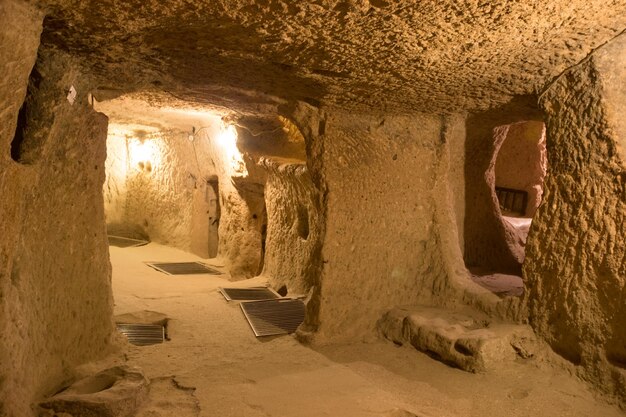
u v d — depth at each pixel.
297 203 4.61
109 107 4.39
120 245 6.83
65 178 2.42
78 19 1.82
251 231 5.81
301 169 4.14
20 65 1.62
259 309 4.02
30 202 2.09
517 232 4.69
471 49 2.12
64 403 1.98
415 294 3.45
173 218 6.91
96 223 2.72
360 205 3.28
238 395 2.33
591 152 2.36
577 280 2.46
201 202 6.56
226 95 3.24
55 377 2.25
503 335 2.70
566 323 2.52
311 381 2.55
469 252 4.27
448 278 3.37
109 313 2.84
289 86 2.83
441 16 1.77
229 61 2.40
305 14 1.76
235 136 5.14
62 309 2.37
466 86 2.65
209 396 2.31
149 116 5.11
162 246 6.98
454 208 4.01
